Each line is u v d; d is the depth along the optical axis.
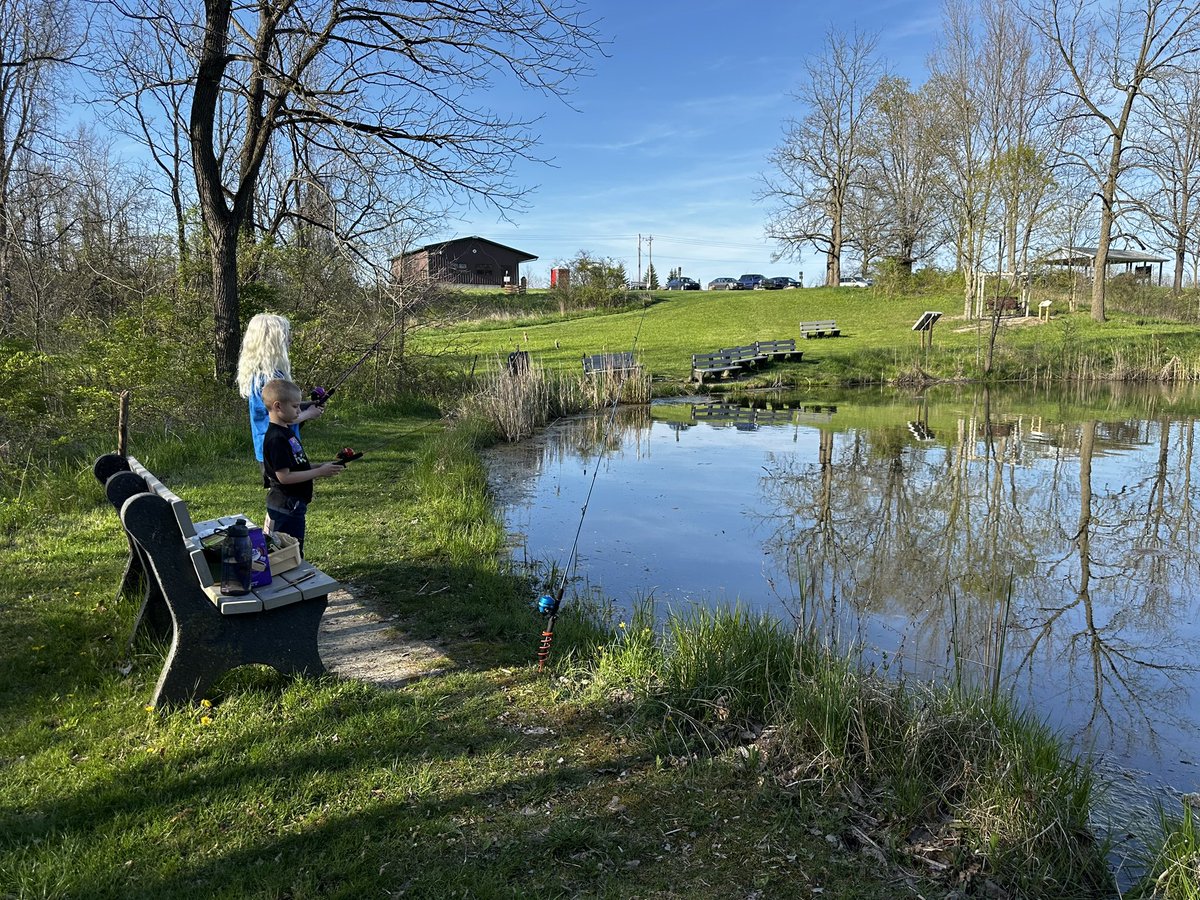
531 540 7.76
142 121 18.86
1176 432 15.46
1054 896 2.83
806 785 3.31
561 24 11.55
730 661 4.19
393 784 3.18
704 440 14.68
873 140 44.56
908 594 6.59
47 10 18.08
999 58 24.73
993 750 3.35
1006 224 25.17
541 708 3.93
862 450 13.56
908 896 2.72
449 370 18.45
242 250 14.45
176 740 3.39
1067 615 6.23
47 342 12.52
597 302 43.84
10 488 7.38
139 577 4.81
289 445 4.07
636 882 2.71
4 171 17.30
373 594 5.61
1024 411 18.67
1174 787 3.74
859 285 49.62
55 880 2.52
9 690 3.81
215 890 2.54
